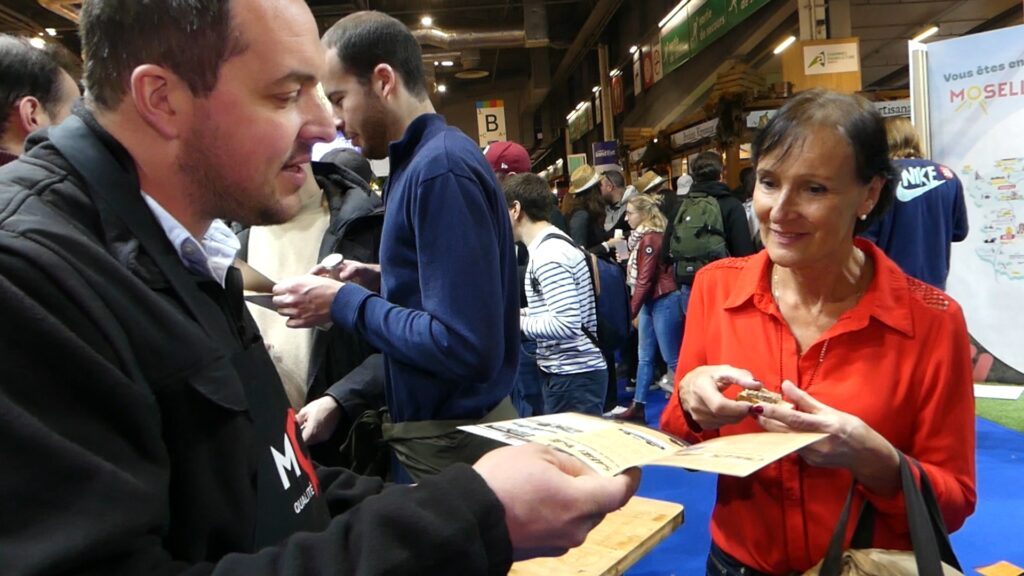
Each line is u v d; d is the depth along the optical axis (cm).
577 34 1783
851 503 108
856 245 124
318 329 178
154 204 67
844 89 769
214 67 64
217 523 65
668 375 512
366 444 163
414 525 58
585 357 304
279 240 190
